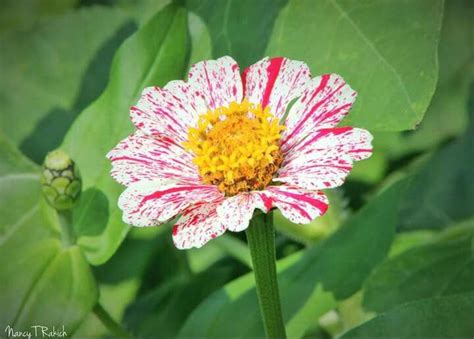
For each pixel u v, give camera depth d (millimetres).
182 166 200
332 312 279
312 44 241
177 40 249
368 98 230
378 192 289
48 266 233
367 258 252
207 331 250
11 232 239
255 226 198
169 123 207
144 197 188
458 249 270
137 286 314
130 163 198
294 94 206
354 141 186
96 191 243
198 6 256
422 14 230
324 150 188
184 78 252
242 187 193
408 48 229
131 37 248
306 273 252
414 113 224
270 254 200
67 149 248
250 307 250
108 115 247
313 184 180
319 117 197
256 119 201
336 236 256
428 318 207
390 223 255
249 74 210
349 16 238
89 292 231
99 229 241
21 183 249
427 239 284
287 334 242
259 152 192
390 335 207
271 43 246
